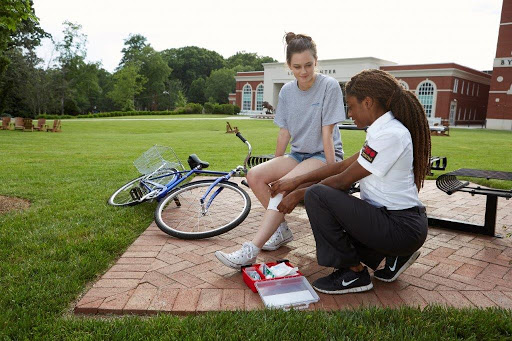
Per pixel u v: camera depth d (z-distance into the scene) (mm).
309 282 2461
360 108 2178
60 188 4969
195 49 98875
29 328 1852
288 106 3076
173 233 3170
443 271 2631
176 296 2207
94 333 1802
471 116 42062
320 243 2207
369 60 39469
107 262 2672
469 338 1736
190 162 4090
